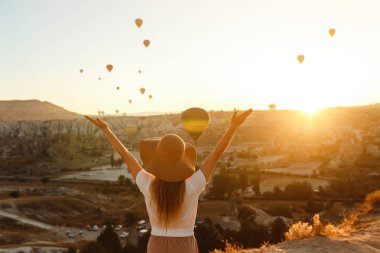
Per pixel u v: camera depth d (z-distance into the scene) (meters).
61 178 182.25
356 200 101.19
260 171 174.50
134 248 49.94
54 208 103.25
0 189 141.12
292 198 109.56
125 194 136.75
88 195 121.00
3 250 63.16
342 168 174.00
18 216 94.12
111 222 93.62
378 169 163.75
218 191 115.19
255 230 44.84
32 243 73.38
